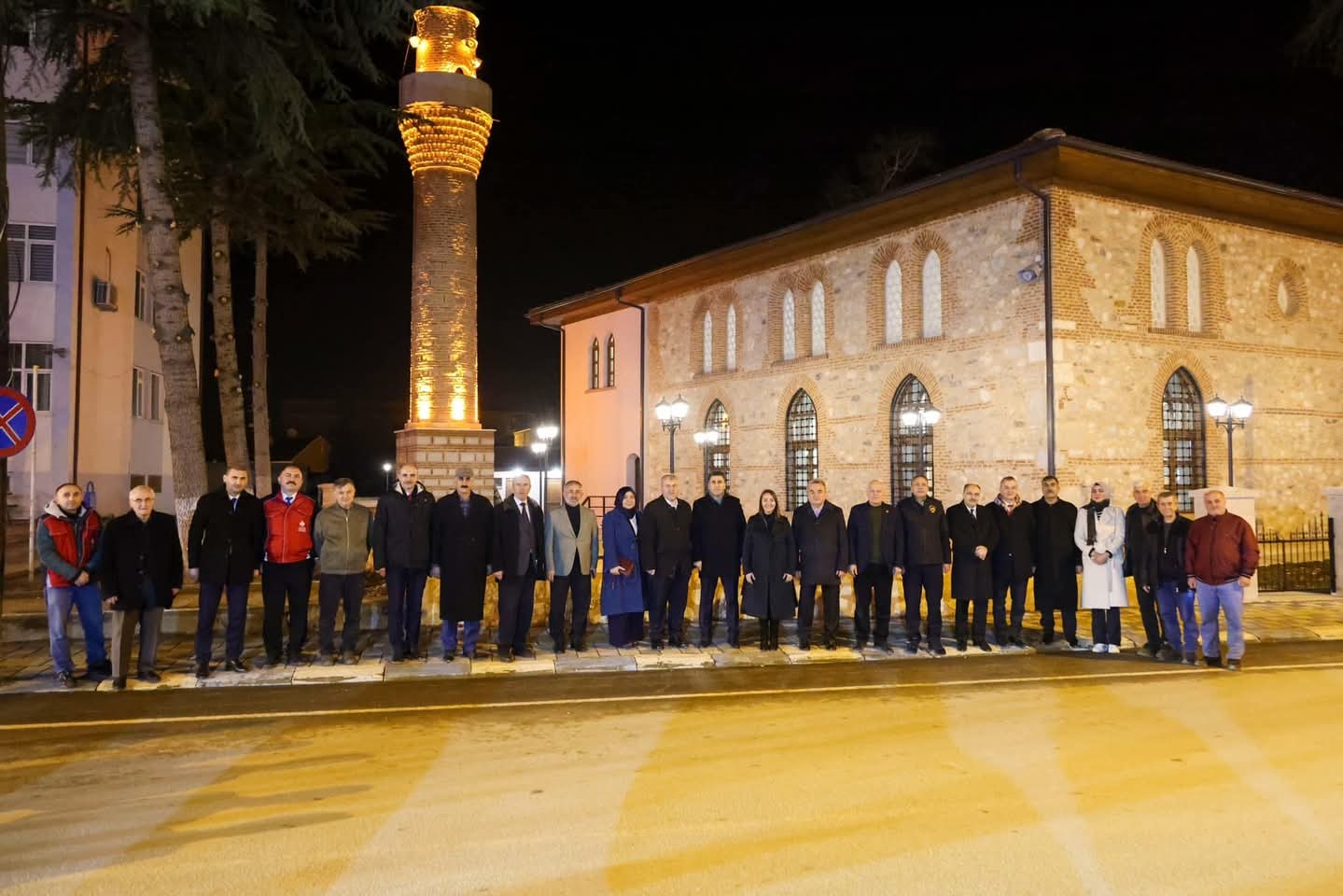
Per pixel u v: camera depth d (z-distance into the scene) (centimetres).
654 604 1165
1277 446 2098
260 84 1376
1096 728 759
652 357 3044
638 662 1107
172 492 3312
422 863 482
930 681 988
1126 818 539
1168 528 1114
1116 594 1164
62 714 862
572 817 552
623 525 1169
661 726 791
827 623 1182
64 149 1712
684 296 2903
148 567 995
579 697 925
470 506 1111
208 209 1803
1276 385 2108
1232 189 1970
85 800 595
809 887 448
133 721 830
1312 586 1764
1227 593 1052
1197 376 1988
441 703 902
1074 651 1193
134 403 2983
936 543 1159
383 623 1342
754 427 2594
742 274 2648
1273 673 1023
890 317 2222
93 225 2620
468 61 2464
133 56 1402
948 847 496
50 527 983
